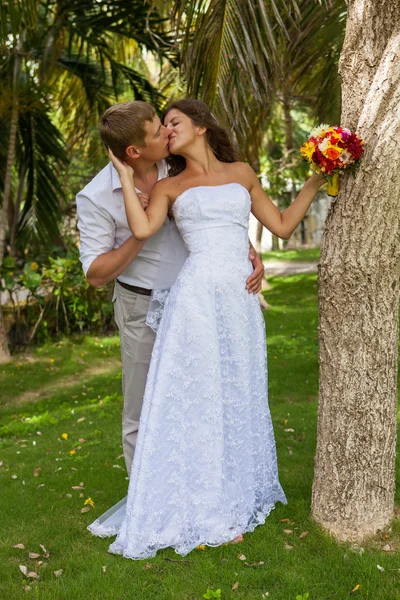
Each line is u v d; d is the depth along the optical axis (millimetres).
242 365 3021
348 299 2820
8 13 6941
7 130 9398
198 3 4742
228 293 2967
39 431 5457
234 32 4715
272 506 3281
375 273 2779
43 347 9273
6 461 4566
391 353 2869
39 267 9844
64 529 3262
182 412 2945
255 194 3117
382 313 2822
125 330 3244
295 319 10461
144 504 2914
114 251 2971
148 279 3141
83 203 3023
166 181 2988
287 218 3055
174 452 2945
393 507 3104
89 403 6477
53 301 9859
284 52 5824
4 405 6828
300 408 5242
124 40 10102
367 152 2691
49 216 9828
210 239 2949
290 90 8742
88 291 9852
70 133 10844
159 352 3006
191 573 2752
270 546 2926
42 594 2623
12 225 10508
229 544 2971
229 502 3053
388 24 2709
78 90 10359
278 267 19812
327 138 2684
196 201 2924
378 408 2865
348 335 2844
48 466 4305
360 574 2654
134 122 2799
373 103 2684
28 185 9625
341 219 2801
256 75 5254
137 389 3271
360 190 2721
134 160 2967
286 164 14102
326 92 7371
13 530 3279
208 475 2971
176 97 9078
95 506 3529
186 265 2988
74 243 11344
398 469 3717
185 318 2932
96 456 4418
